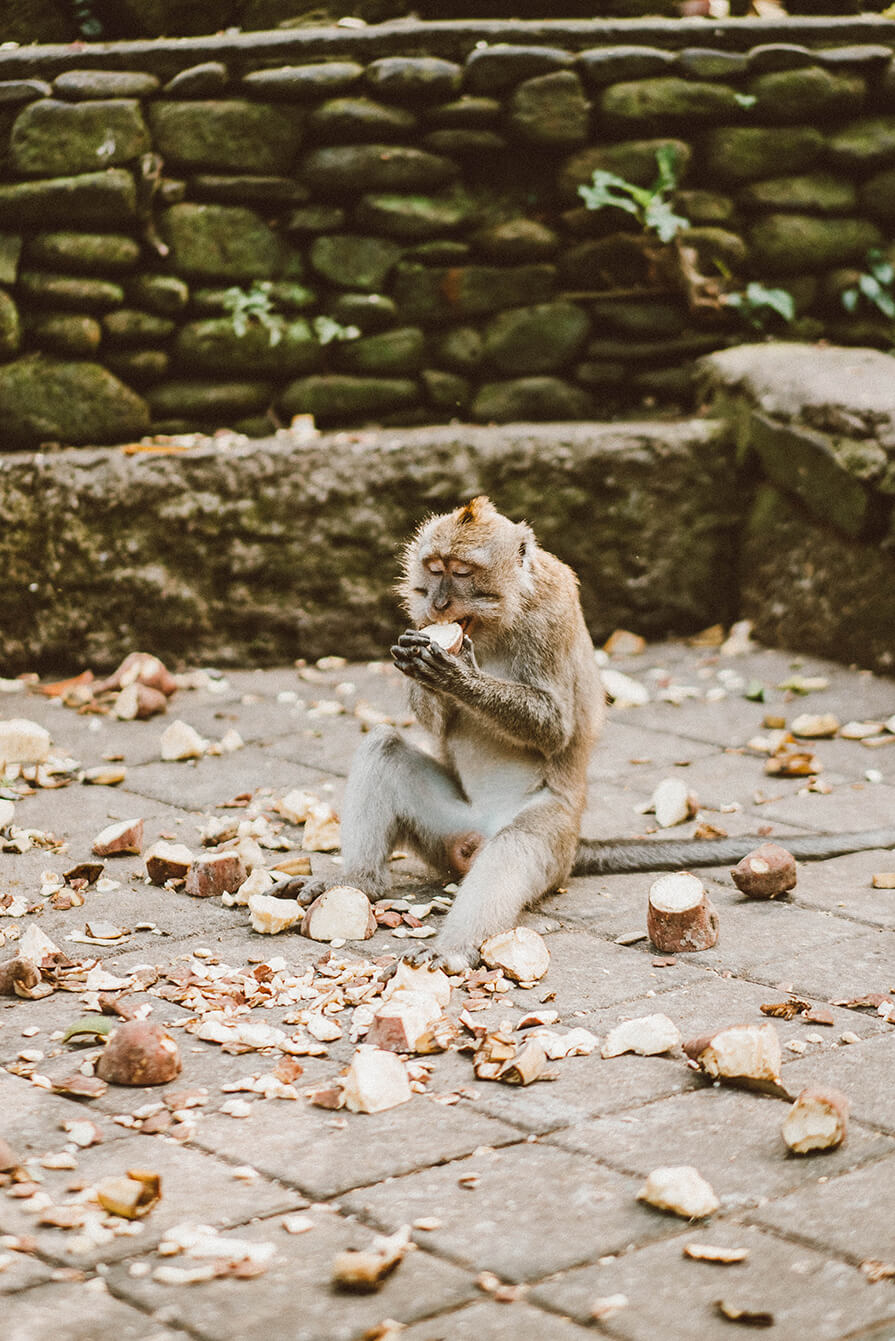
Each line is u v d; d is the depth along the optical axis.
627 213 8.33
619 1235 2.88
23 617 7.53
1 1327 2.57
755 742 6.41
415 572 4.71
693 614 8.16
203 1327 2.59
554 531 7.90
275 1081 3.51
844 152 8.50
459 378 8.34
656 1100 3.46
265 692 7.30
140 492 7.49
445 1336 2.56
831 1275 2.74
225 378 8.12
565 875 4.81
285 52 7.99
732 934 4.48
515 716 4.49
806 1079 3.54
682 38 8.33
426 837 4.80
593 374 8.42
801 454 7.58
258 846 5.11
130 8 8.27
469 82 8.12
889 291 8.66
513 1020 3.89
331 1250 2.82
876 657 7.39
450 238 8.25
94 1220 2.89
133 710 6.81
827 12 8.98
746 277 8.60
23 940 4.21
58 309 7.86
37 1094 3.46
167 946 4.37
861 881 4.96
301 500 7.63
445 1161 3.16
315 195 8.08
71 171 7.81
